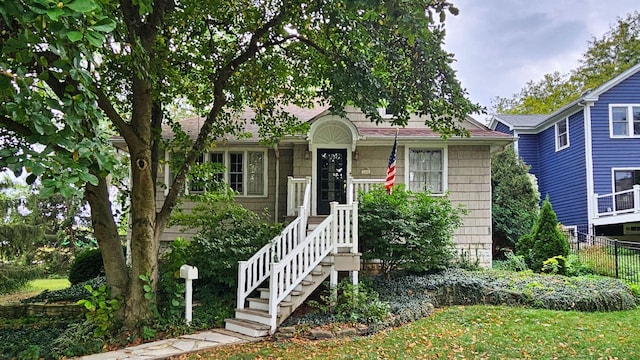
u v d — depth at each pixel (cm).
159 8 790
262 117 1212
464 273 1179
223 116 1156
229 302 976
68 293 1176
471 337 739
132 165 816
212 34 1055
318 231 925
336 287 916
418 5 495
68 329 785
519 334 755
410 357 640
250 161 1471
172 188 909
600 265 1344
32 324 923
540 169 2350
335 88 894
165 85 974
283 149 1455
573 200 2034
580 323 827
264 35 999
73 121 414
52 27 335
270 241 1000
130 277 859
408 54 873
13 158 389
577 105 1977
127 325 789
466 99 903
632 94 1938
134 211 822
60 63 379
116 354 685
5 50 356
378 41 852
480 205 1379
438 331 784
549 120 2208
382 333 790
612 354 639
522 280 1113
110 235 838
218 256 1023
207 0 904
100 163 451
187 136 1073
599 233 1912
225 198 1136
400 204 1112
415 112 948
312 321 837
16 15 315
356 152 1407
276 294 812
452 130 996
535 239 1426
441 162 1405
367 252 1104
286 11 916
